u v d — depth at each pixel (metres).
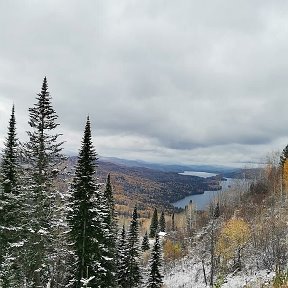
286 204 79.25
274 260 54.19
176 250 93.12
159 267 55.53
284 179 86.25
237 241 62.97
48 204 25.25
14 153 28.61
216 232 78.00
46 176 25.39
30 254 24.97
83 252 29.20
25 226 25.91
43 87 25.61
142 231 146.25
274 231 61.22
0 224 26.58
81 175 29.86
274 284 29.45
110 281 35.31
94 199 30.17
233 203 117.62
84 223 29.42
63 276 31.59
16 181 28.22
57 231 27.05
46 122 25.50
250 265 59.00
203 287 58.47
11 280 23.81
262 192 109.94
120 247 49.78
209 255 75.81
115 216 43.00
